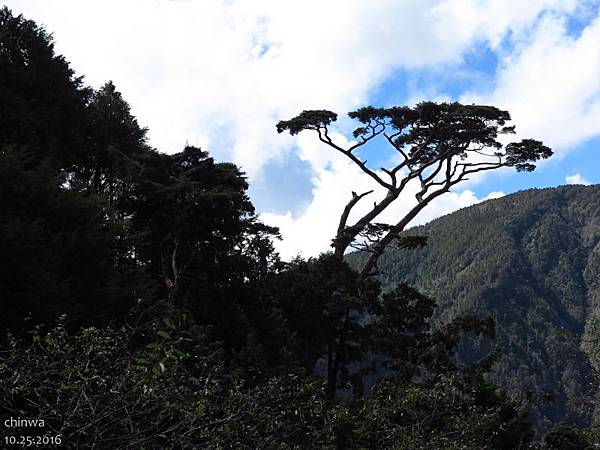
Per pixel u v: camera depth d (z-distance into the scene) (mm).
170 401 7340
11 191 19984
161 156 29438
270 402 11117
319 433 11953
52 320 16875
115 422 6797
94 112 34812
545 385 158500
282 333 28078
